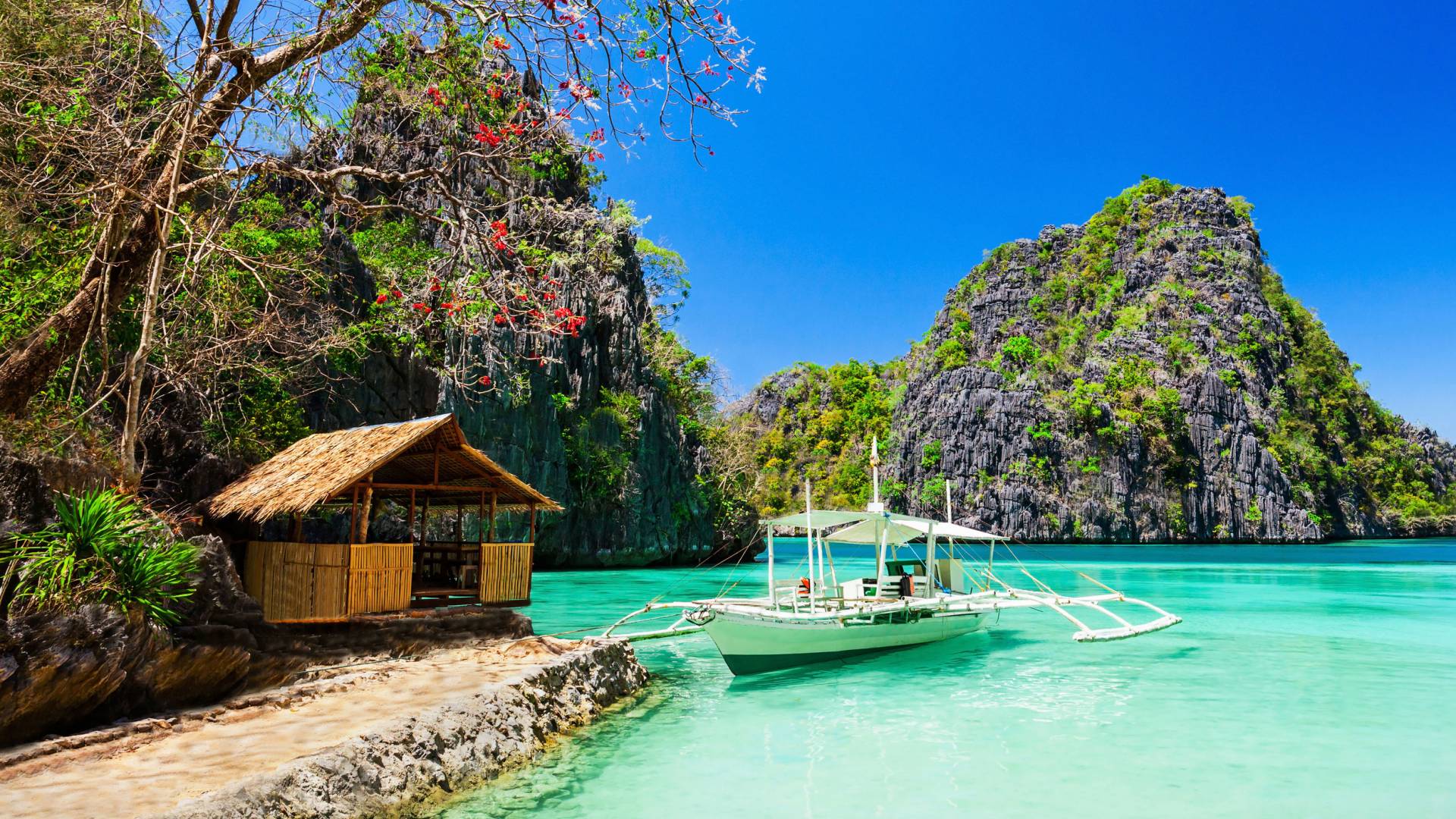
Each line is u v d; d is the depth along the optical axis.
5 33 10.78
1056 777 7.66
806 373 183.88
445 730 7.36
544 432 36.56
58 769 5.77
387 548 11.77
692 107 8.53
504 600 13.03
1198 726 9.60
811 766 8.00
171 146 9.39
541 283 10.93
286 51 8.74
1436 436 155.25
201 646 7.79
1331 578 35.78
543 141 10.10
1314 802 6.97
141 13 10.22
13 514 7.02
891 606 14.05
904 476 126.06
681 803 6.87
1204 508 112.00
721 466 55.03
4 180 11.59
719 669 13.48
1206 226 145.00
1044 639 16.61
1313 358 138.12
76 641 6.51
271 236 19.12
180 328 14.82
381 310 24.66
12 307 11.73
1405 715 10.11
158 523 8.41
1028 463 113.38
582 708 9.80
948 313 153.12
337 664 9.92
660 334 56.91
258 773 5.62
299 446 14.56
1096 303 143.75
